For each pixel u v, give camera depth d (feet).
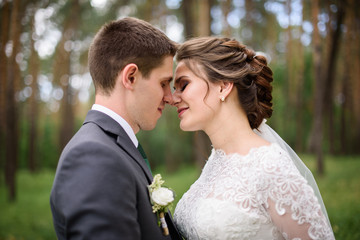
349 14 36.32
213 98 6.25
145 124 5.77
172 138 68.59
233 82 6.19
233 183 5.69
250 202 5.41
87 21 47.34
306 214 5.17
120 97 5.43
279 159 5.50
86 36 49.88
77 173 4.28
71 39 45.98
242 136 6.22
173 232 5.68
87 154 4.41
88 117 5.44
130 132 5.52
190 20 30.01
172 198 5.17
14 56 29.43
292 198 5.20
